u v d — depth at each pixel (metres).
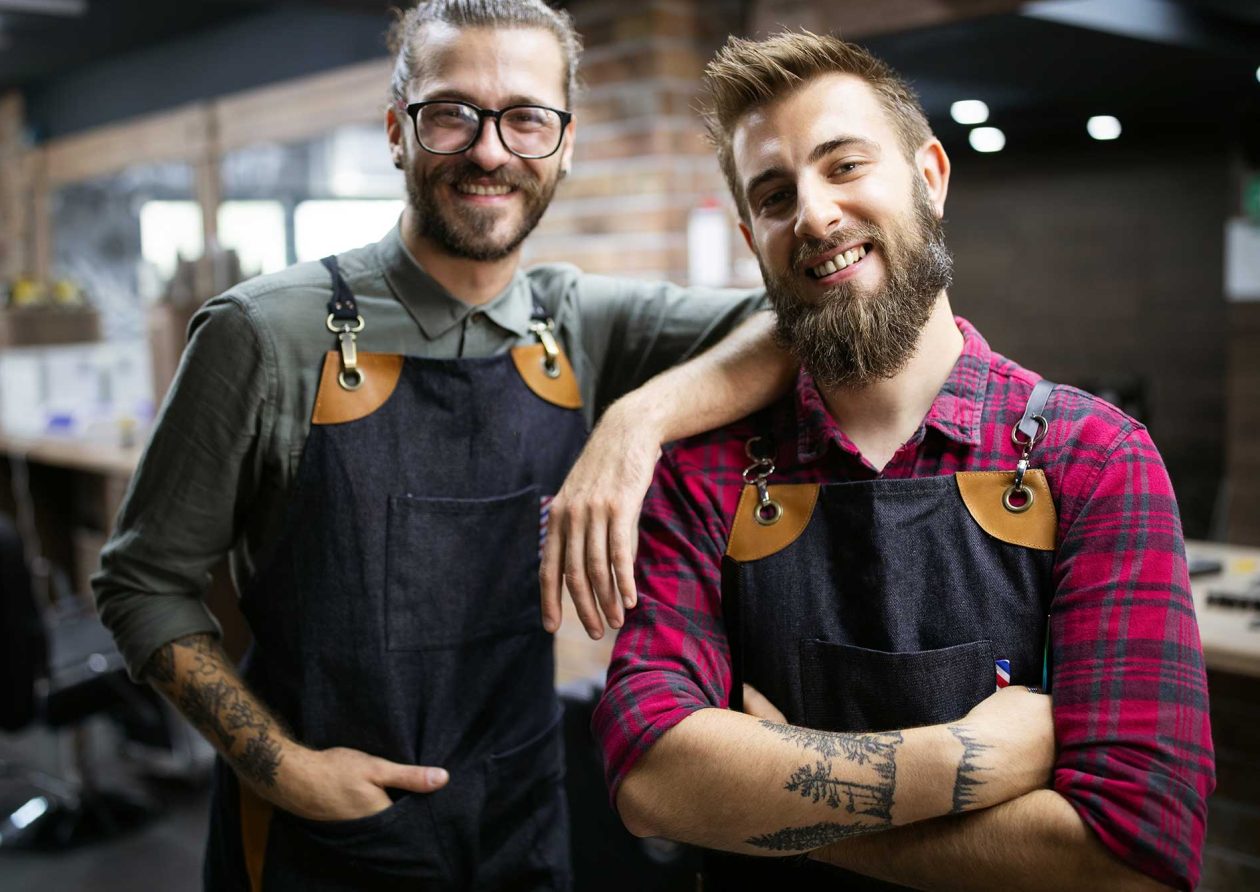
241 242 6.87
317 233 7.28
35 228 7.93
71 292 5.16
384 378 1.37
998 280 8.06
